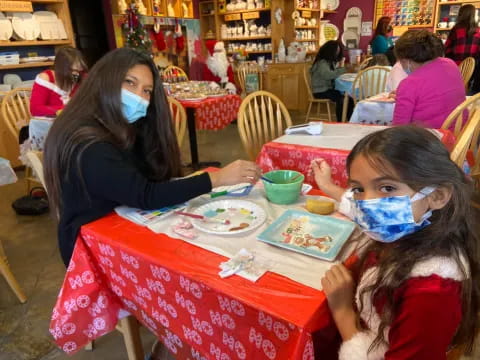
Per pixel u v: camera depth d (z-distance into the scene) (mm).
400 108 2180
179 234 923
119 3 5371
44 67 4379
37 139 2656
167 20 6191
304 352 634
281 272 754
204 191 1033
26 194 3213
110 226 989
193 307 800
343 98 4719
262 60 6598
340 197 1059
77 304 1027
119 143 1070
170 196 1002
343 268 736
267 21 6688
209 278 744
